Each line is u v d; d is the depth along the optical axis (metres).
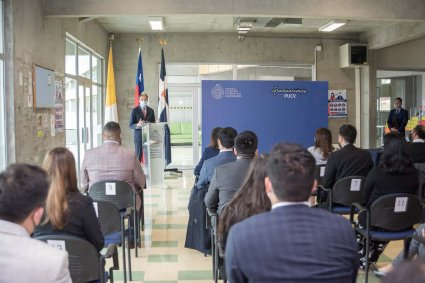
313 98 8.22
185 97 11.34
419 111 11.81
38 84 5.70
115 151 4.25
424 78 11.88
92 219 2.57
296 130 8.21
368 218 3.42
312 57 11.21
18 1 5.10
